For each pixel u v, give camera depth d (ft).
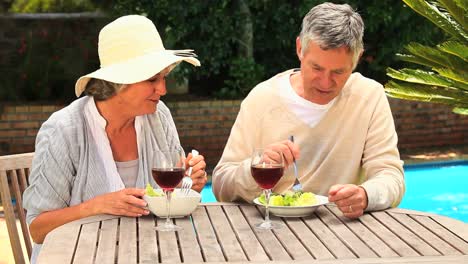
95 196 11.05
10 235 11.64
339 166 12.12
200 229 9.68
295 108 12.18
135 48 10.73
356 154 12.09
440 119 35.50
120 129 11.32
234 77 35.45
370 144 12.05
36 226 10.62
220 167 11.98
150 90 10.71
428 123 35.27
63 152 10.96
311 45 11.11
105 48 10.85
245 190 10.99
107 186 11.07
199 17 33.50
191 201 10.19
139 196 10.30
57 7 31.37
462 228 9.71
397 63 36.60
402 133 34.73
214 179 11.94
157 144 11.74
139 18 10.97
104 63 10.91
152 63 10.49
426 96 16.99
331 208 10.75
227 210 10.67
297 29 35.14
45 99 31.35
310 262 8.32
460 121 35.96
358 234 9.48
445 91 17.02
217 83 35.94
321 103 12.01
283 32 35.14
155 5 32.04
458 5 15.33
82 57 31.42
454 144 35.96
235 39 33.99
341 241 9.21
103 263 8.32
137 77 10.41
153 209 10.11
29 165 11.93
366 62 37.04
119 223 9.94
